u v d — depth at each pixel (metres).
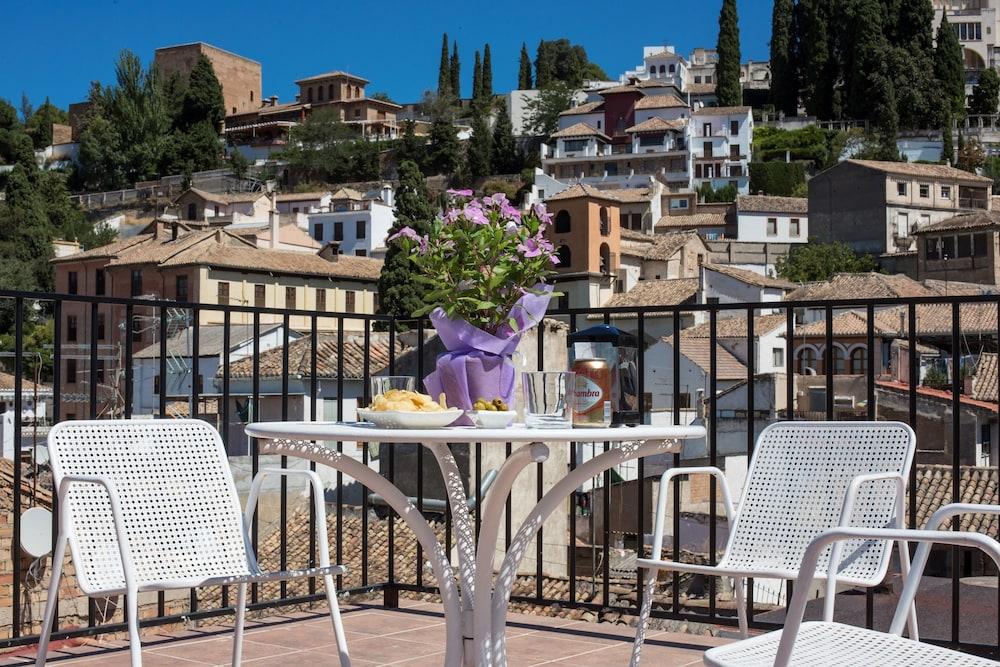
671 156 79.88
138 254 47.19
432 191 88.31
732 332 35.12
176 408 25.16
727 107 84.12
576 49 122.44
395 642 3.88
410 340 15.01
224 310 3.80
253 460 3.87
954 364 3.29
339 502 4.47
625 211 70.81
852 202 63.06
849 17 91.06
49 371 45.12
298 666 3.53
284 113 106.94
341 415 4.11
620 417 2.84
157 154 92.06
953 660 2.02
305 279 46.91
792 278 59.22
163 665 3.50
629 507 16.83
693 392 28.22
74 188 91.88
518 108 104.88
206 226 55.19
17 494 3.37
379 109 106.75
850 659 2.02
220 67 112.56
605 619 4.35
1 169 88.75
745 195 73.69
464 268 2.81
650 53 113.81
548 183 79.44
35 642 3.45
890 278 41.88
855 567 2.70
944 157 82.88
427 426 2.57
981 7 108.12
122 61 93.12
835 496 2.88
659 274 54.56
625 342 2.88
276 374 23.28
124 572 2.38
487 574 2.75
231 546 3.01
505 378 2.84
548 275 2.91
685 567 2.66
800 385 28.73
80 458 2.84
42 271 62.38
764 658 2.01
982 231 51.12
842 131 85.44
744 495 3.03
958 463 3.26
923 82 87.56
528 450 2.56
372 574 11.34
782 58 97.12
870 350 3.38
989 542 1.68
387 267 40.66
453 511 2.81
